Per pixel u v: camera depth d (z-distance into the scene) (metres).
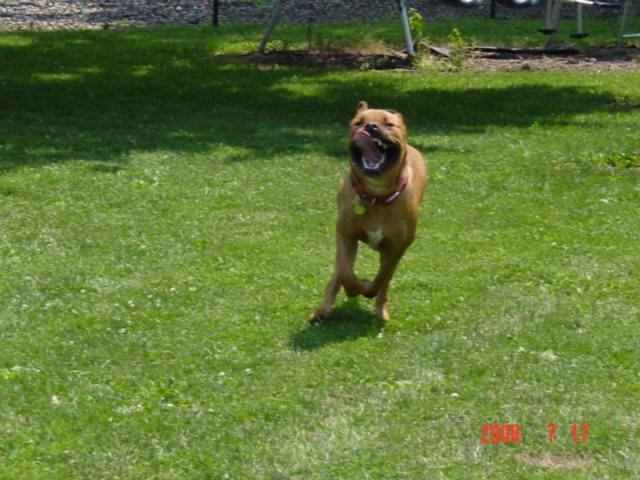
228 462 5.52
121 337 7.25
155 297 8.05
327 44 23.47
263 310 7.79
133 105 16.34
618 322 7.56
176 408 6.17
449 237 9.79
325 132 14.71
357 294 7.50
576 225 10.23
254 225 10.10
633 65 22.34
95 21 28.81
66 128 14.41
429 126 15.42
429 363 6.78
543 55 23.41
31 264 8.83
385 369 6.70
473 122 15.80
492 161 13.07
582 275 8.59
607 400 6.21
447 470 5.39
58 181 11.48
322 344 7.16
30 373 6.64
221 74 19.62
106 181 11.56
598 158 13.07
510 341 7.18
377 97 17.64
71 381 6.54
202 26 27.73
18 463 5.53
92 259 9.00
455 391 6.37
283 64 21.45
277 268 8.78
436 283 8.41
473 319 7.63
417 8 31.33
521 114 16.56
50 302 7.94
